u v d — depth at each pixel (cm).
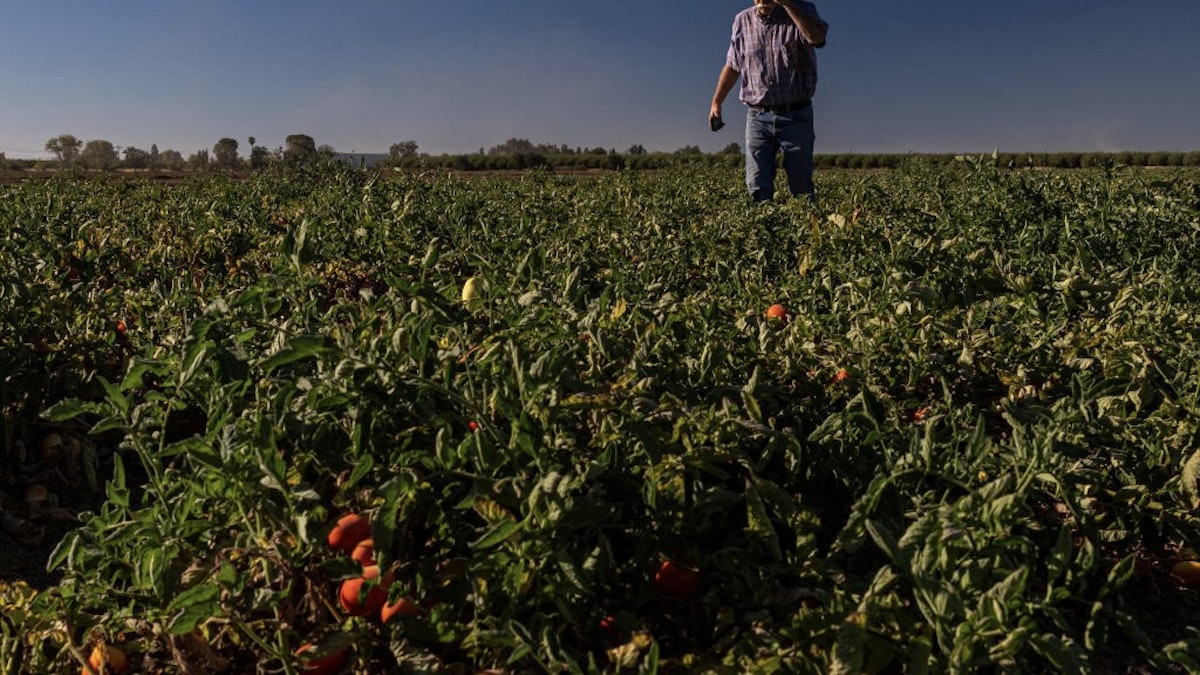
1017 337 412
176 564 248
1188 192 677
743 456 260
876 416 291
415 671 214
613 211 893
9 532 336
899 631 210
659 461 246
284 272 366
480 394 265
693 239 675
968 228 623
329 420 263
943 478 254
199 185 1600
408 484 229
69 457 376
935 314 424
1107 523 304
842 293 474
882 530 215
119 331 463
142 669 242
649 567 243
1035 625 201
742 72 973
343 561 221
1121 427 324
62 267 545
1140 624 264
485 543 204
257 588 244
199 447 229
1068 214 634
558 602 221
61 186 1479
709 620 236
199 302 452
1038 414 291
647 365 308
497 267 482
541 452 232
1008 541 227
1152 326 414
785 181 1330
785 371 358
